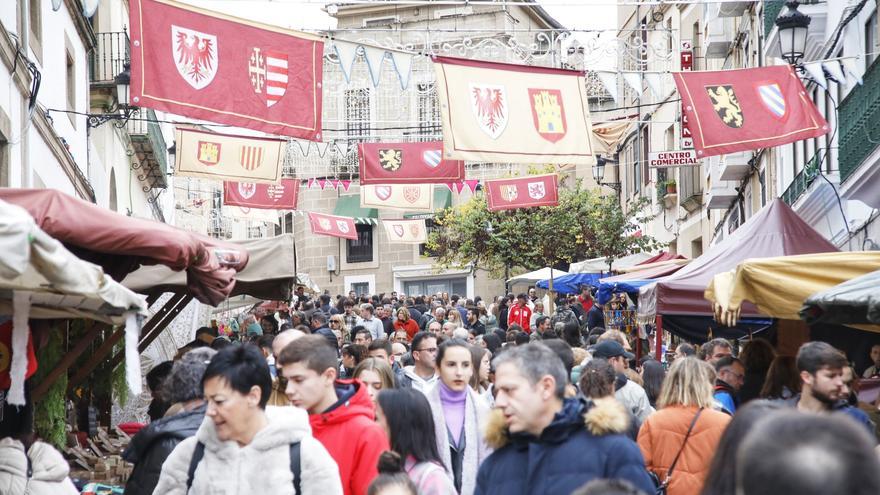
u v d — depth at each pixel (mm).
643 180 40625
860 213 18344
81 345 7934
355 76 31562
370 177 17734
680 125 30625
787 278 9891
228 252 8898
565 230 36875
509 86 12898
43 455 5922
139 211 27938
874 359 10422
